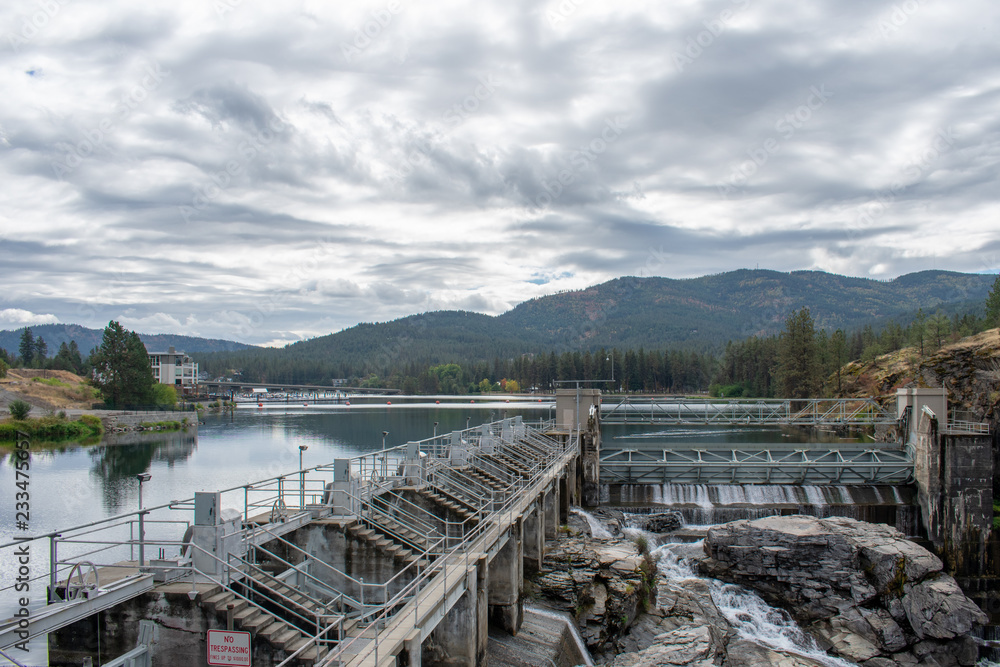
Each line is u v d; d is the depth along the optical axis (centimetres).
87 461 10144
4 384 15688
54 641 2186
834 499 7025
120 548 5559
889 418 7750
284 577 2852
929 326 14338
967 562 6550
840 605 4847
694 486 7044
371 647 2216
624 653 3747
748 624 4722
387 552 3003
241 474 8981
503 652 3475
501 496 4353
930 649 4662
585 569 4312
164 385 18138
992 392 7894
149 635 2166
